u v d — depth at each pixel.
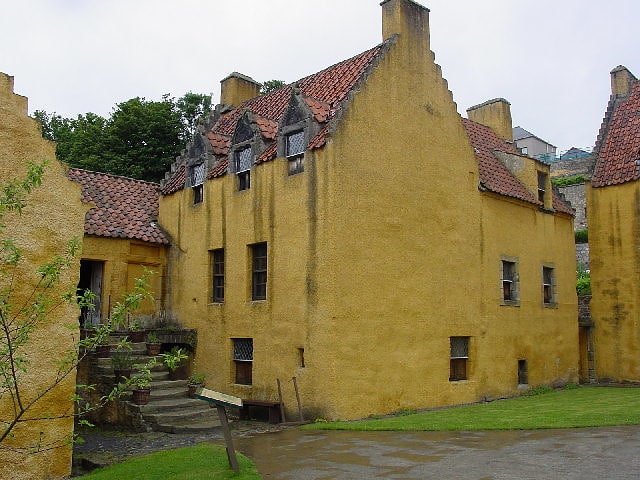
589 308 23.77
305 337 14.66
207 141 18.67
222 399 9.27
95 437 13.63
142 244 19.17
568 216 22.94
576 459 9.37
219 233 17.73
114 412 14.63
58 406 10.16
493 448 10.38
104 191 20.72
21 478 9.64
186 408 15.09
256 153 16.81
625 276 22.81
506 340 18.98
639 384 22.02
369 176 15.37
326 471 9.20
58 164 10.61
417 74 17.12
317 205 14.77
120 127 32.25
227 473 9.15
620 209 23.16
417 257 16.33
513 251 19.86
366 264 15.00
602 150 24.67
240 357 16.75
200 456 10.49
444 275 17.06
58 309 10.30
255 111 20.62
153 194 21.92
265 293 16.33
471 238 18.14
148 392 14.46
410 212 16.30
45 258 10.23
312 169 15.00
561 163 57.97
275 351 15.45
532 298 20.48
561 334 21.67
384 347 15.14
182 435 13.43
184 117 34.31
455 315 17.22
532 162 21.34
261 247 16.64
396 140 16.20
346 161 14.87
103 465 10.83
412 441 11.30
